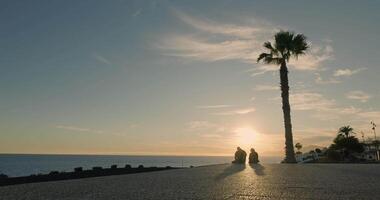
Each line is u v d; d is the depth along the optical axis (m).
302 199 8.02
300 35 37.09
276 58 37.34
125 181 12.98
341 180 12.98
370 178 13.91
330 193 9.10
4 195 8.71
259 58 38.06
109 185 11.34
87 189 10.12
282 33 37.28
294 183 11.84
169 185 11.31
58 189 10.09
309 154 63.12
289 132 34.72
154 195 8.71
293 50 36.91
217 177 14.91
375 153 89.69
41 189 10.10
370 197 8.33
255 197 8.36
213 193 9.12
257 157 32.62
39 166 179.88
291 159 34.06
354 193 9.10
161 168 26.95
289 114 35.19
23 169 137.50
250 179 13.64
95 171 22.50
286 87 36.06
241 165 28.22
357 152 74.06
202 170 20.86
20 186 11.02
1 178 17.95
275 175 15.86
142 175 16.55
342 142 74.00
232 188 10.32
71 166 181.88
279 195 8.72
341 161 41.69
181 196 8.52
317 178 13.96
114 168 25.41
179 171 20.05
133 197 8.34
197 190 9.81
